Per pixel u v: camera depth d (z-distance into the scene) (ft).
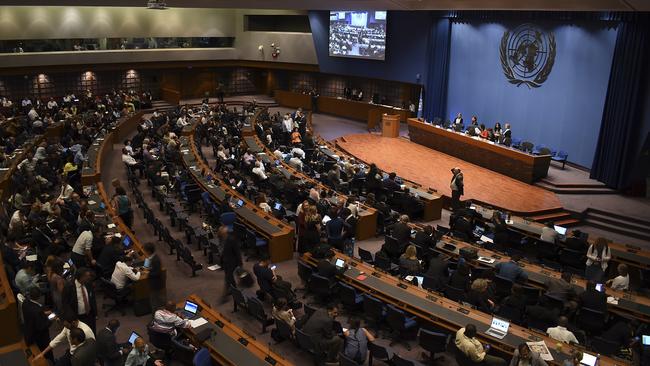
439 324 32.73
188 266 46.09
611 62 69.00
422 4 80.94
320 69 123.44
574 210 62.28
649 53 63.57
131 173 69.41
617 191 68.49
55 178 64.34
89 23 116.37
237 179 63.82
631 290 41.98
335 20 114.32
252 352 28.14
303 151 77.36
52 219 47.65
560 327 30.53
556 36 76.84
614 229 59.88
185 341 29.35
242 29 135.44
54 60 112.47
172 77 136.05
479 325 31.91
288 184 59.21
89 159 69.05
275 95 136.15
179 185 62.80
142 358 27.68
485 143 77.92
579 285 38.78
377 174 63.93
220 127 94.38
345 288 36.35
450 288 36.55
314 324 30.35
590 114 73.05
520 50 82.89
